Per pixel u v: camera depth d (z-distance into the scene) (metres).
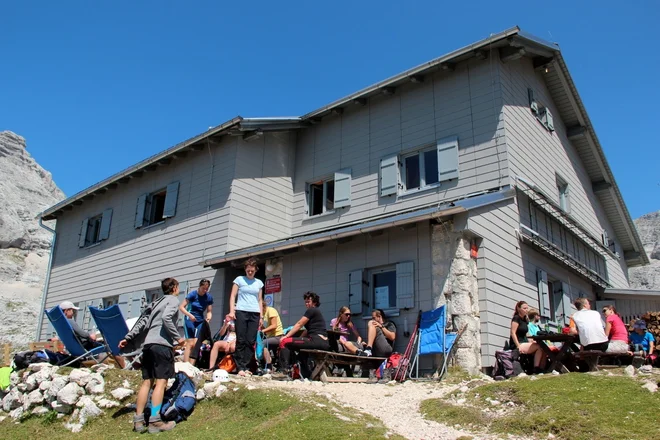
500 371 9.45
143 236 17.75
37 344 13.61
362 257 12.37
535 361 8.70
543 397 6.19
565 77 15.86
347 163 15.45
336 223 15.12
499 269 11.45
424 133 14.03
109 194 20.12
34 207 64.75
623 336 8.66
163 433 6.20
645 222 56.34
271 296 13.88
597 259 18.27
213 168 15.93
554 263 14.31
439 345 10.15
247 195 15.37
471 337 10.28
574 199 17.00
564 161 16.69
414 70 14.06
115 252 18.78
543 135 15.20
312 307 9.32
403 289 11.39
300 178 16.55
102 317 8.19
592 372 7.24
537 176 14.16
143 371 6.48
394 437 5.34
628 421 5.35
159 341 6.46
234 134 15.38
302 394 6.67
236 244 14.84
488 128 12.97
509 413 6.06
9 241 55.53
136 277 17.56
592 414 5.58
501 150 12.62
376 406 6.87
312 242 12.53
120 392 7.07
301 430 5.45
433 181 13.84
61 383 7.24
